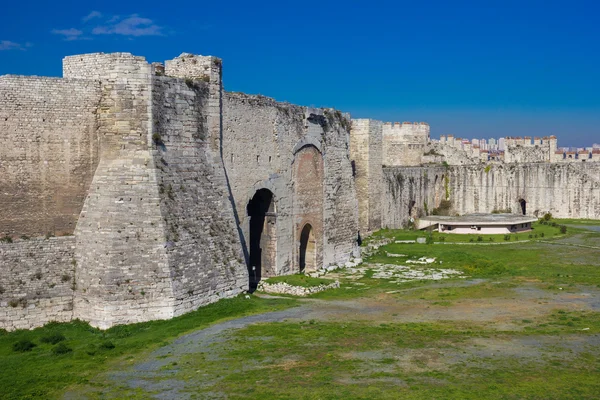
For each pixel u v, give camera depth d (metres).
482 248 70.69
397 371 28.28
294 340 33.09
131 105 38.09
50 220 37.09
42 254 36.56
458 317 38.84
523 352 31.28
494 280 51.75
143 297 36.62
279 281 48.31
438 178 101.56
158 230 37.53
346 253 64.06
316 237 59.06
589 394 25.77
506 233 81.75
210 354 30.88
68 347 32.31
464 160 107.00
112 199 37.12
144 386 26.84
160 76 39.69
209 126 43.88
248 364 29.28
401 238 76.38
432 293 46.38
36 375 28.27
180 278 38.12
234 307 40.19
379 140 80.25
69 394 26.09
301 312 40.00
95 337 34.34
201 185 42.00
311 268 59.09
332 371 28.25
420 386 26.44
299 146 56.16
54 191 37.16
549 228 86.94
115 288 36.09
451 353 30.94
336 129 62.91
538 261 62.03
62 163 37.28
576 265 59.34
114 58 37.97
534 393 25.81
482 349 31.67
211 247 41.25
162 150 39.53
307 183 57.69
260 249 54.31
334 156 62.44
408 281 52.12
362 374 27.88
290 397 25.25
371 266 60.47
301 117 56.69
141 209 37.47
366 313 39.97
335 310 40.75
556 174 100.38
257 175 50.41
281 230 54.06
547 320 38.06
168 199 38.81
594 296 44.94
